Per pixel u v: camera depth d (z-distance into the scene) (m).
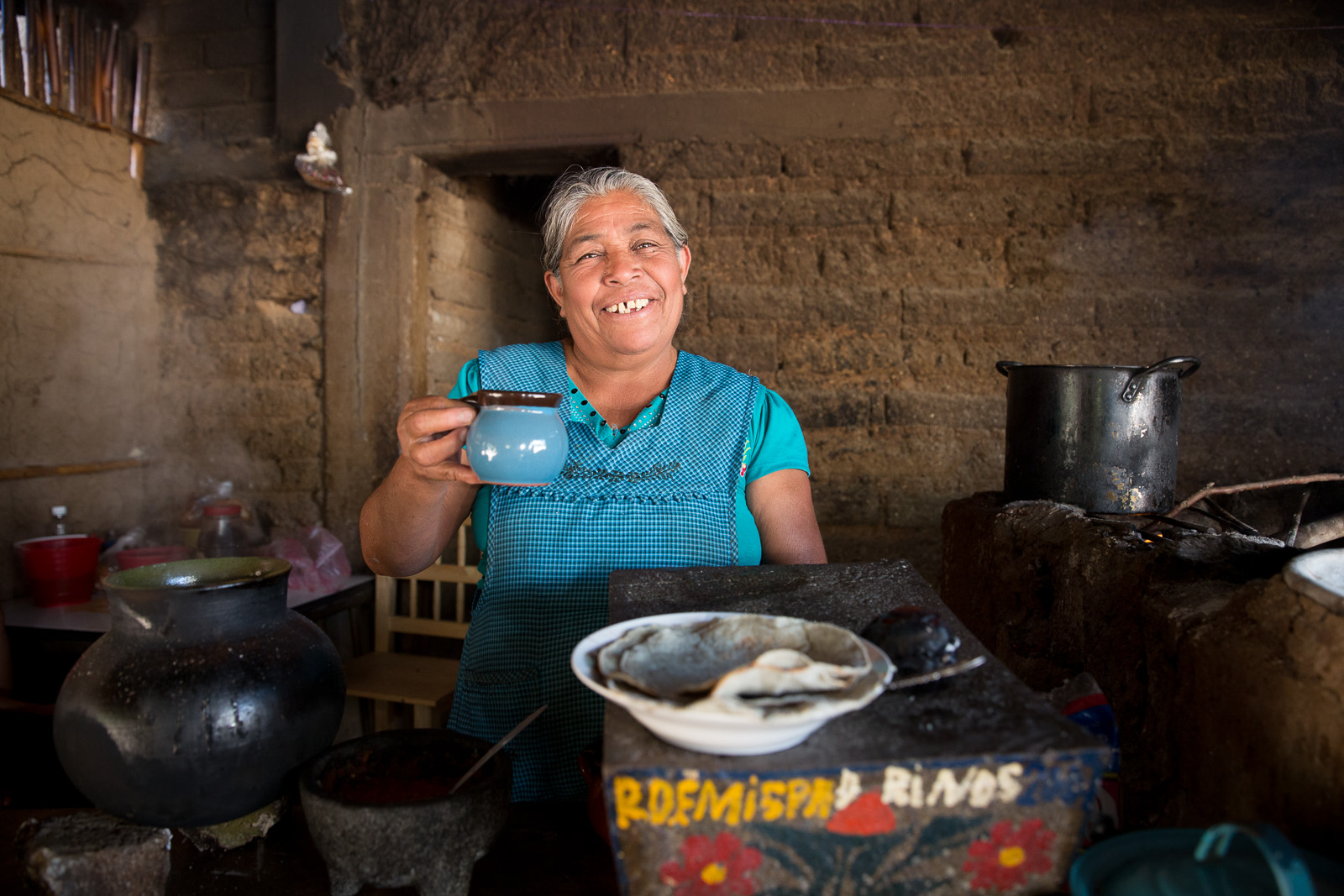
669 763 0.63
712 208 2.70
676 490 1.29
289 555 2.77
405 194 2.91
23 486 2.66
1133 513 1.56
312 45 2.92
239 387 3.08
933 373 2.61
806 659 0.70
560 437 1.00
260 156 2.99
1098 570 1.30
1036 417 1.71
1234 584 1.09
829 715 0.62
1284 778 0.79
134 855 0.84
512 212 3.68
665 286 1.30
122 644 0.92
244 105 3.03
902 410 2.62
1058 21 2.49
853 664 0.71
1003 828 0.65
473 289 3.37
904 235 2.60
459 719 1.31
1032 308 2.54
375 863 0.79
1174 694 1.01
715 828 0.64
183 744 0.86
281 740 0.92
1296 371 2.40
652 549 1.27
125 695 0.87
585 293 1.28
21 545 2.50
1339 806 0.72
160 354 3.14
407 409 1.07
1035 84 2.51
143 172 3.07
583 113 2.77
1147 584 1.17
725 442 1.35
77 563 2.54
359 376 2.97
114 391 2.99
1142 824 1.08
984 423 2.58
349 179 2.94
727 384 1.42
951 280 2.59
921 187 2.59
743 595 1.00
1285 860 0.56
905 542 2.63
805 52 2.63
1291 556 1.09
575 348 1.42
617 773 0.63
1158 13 2.44
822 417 2.67
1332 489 2.30
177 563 1.05
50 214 2.72
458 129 2.86
